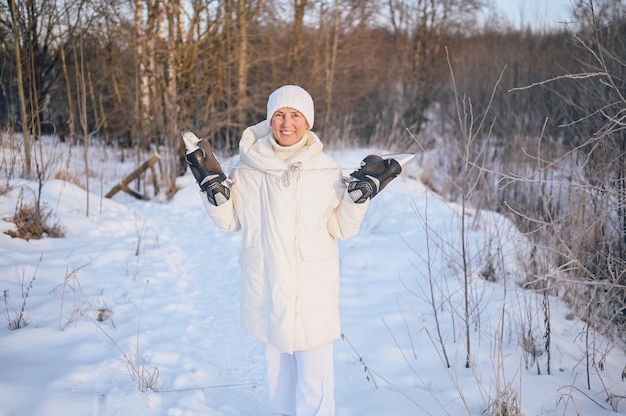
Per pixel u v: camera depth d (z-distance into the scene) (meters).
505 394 2.84
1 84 9.19
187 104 13.47
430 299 4.78
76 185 9.38
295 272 2.49
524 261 5.26
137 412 2.93
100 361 3.51
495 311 4.46
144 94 14.63
